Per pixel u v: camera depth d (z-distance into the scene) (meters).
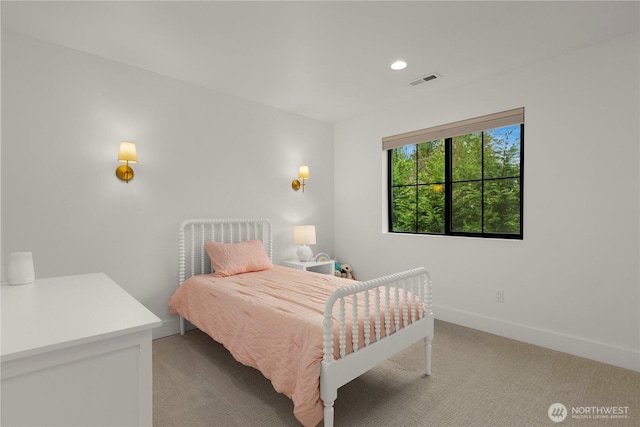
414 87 3.23
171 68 2.84
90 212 2.59
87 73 2.57
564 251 2.60
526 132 2.78
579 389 2.07
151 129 2.91
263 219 3.65
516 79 2.83
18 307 1.19
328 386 1.53
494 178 3.22
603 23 2.15
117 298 1.32
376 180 3.99
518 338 2.84
